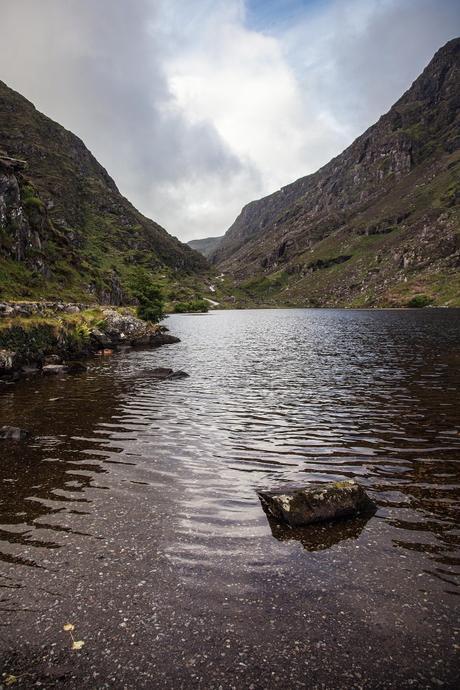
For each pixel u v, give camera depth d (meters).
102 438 18.75
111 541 10.53
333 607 8.27
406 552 10.05
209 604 8.37
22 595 8.61
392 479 14.12
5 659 7.10
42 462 15.88
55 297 105.69
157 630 7.71
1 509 12.18
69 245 145.25
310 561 9.76
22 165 132.00
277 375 35.84
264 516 11.79
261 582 9.01
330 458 16.06
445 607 8.22
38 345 41.09
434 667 6.91
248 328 109.56
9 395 28.03
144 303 98.50
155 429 20.11
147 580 9.07
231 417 22.22
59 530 11.04
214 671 6.86
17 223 109.94
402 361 42.19
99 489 13.48
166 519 11.60
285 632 7.66
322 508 11.62
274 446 17.48
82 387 30.91
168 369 37.00
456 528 11.09
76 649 7.30
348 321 131.50
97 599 8.51
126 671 6.86
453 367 37.56
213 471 14.91
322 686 6.58
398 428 19.69
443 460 15.73
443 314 153.38
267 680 6.69
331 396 27.00
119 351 56.50
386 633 7.61
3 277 94.81
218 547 10.31
